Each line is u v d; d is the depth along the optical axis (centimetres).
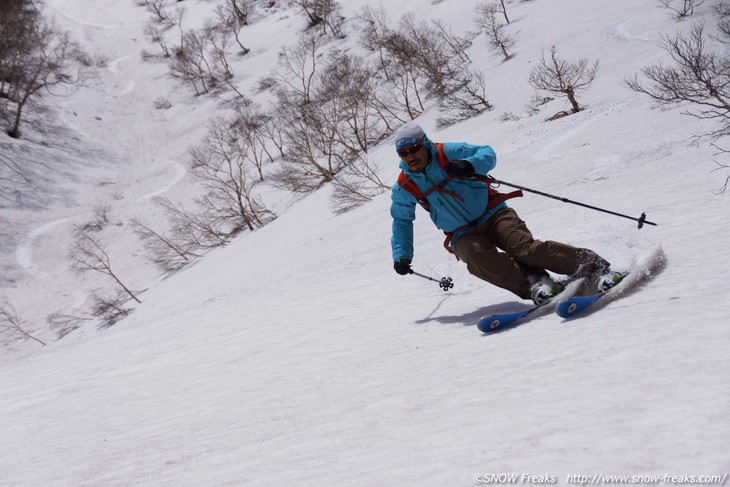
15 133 4725
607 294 407
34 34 5425
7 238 3938
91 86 5619
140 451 363
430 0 5294
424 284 756
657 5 3147
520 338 392
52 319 3262
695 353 257
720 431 178
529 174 1619
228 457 303
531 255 454
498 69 3544
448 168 455
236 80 5612
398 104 4191
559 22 3716
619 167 1331
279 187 3781
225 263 2630
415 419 288
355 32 5506
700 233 554
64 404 629
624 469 171
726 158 1091
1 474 384
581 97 2492
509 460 201
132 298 3228
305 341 628
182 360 730
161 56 6178
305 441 297
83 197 4412
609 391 244
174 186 4528
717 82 1444
